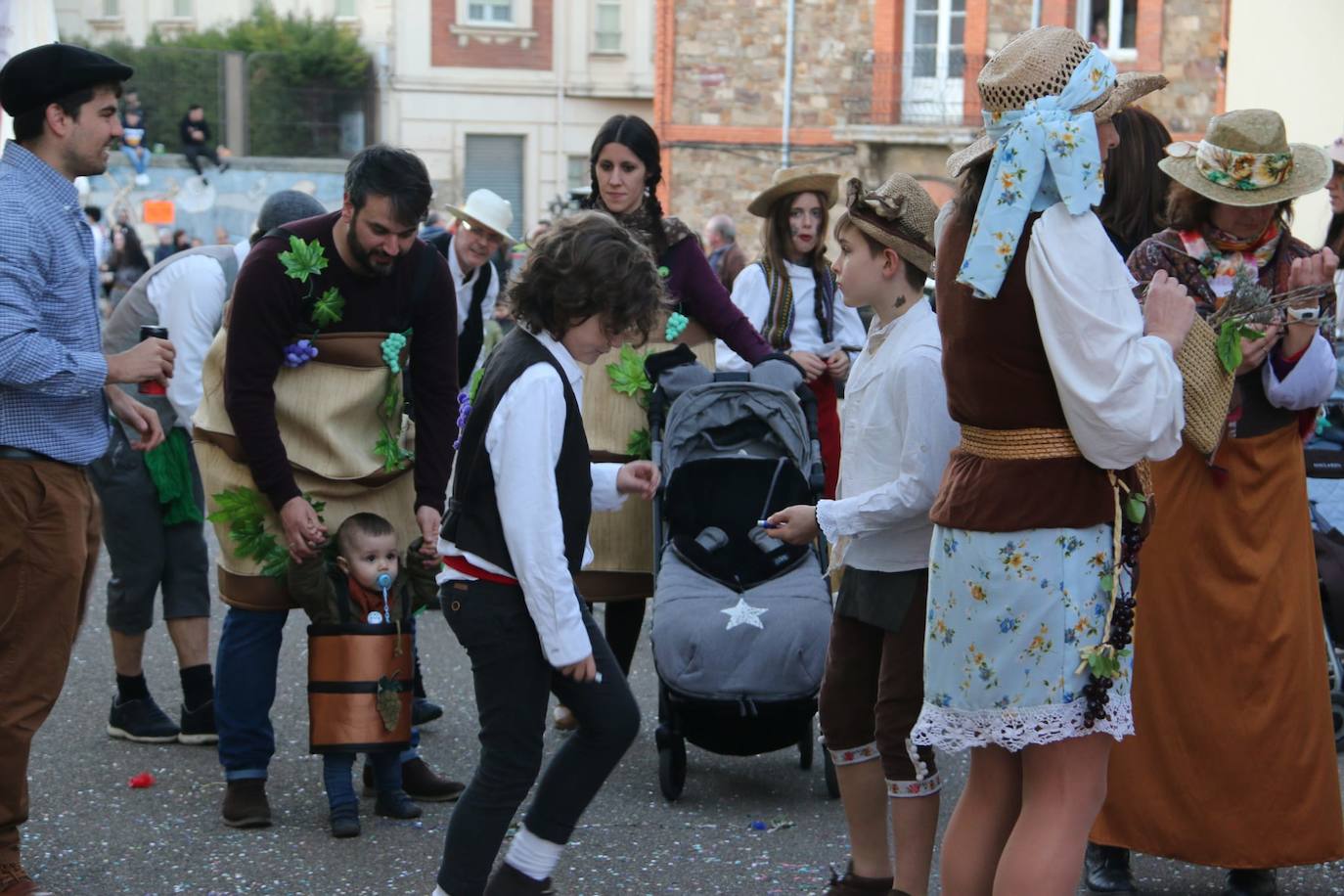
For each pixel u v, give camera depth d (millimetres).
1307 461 5977
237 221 33375
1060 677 3340
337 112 34719
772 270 6957
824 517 4023
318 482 5012
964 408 3432
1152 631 4309
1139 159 4227
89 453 4340
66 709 6434
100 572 9336
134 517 5828
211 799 5320
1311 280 4172
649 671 7066
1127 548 3393
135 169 32750
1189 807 4305
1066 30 3318
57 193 4297
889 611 4039
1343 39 12523
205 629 5988
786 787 5508
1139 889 4512
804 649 5145
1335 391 5969
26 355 4109
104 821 5094
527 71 35906
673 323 6059
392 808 5137
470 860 3771
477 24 35500
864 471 4098
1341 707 5824
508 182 36312
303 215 5848
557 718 6145
